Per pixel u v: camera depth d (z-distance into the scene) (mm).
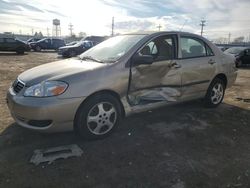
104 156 3564
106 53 4531
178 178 3135
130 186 2963
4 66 13727
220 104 6203
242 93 7699
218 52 5684
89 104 3818
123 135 4246
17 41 24969
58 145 3824
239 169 3383
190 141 4121
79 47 23062
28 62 16734
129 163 3416
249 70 15555
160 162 3467
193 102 6133
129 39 4648
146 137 4203
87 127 3871
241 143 4141
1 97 6367
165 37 4766
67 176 3096
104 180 3049
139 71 4234
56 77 3678
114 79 3971
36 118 3516
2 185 2904
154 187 2963
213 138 4262
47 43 31516
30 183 2949
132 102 4285
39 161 3363
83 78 3742
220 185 3037
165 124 4777
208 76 5402
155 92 4516
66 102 3592
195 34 5316
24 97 3615
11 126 4441
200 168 3365
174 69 4695
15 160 3398
